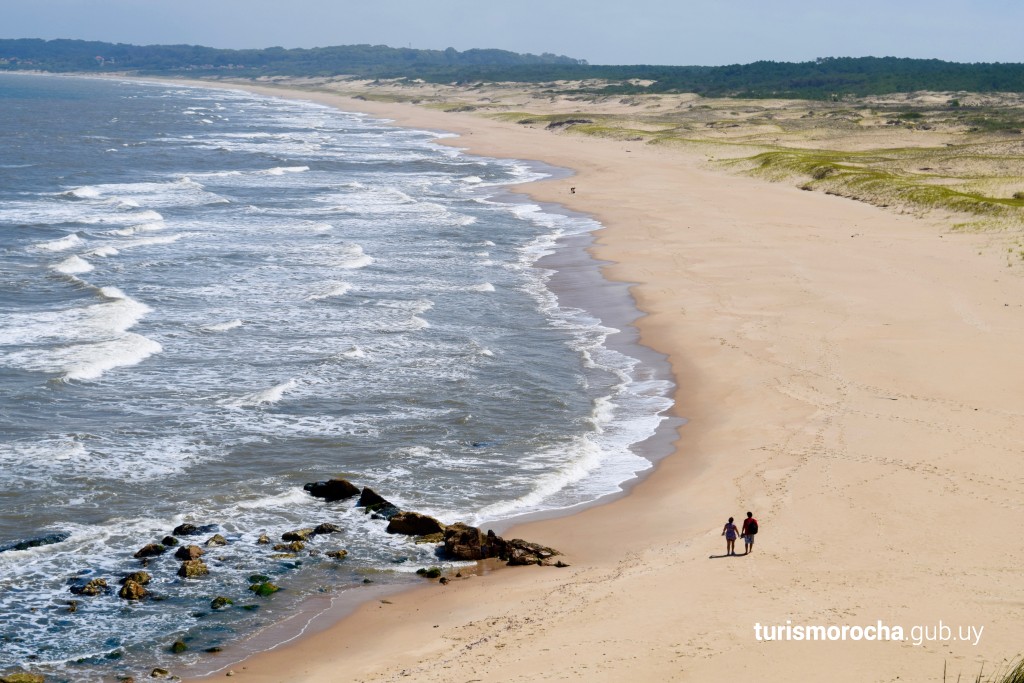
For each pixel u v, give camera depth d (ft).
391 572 77.41
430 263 193.88
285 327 145.89
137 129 539.29
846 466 91.20
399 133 556.10
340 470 97.45
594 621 62.44
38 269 176.65
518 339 143.02
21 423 106.52
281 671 62.95
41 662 64.54
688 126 531.09
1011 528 75.51
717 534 78.48
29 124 538.88
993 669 51.67
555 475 96.43
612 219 246.06
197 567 76.64
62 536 82.17
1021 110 615.98
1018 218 221.25
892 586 64.85
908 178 301.63
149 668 64.08
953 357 125.29
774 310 152.66
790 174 319.68
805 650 55.16
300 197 286.05
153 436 104.37
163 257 192.95
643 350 136.77
